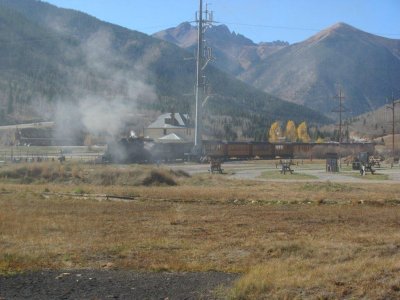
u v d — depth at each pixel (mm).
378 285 8328
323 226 17328
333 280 8656
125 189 32688
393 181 43438
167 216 20000
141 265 11320
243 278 9180
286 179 46625
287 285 8492
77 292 9078
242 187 36312
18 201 25266
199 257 12211
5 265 11031
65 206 23203
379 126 177000
